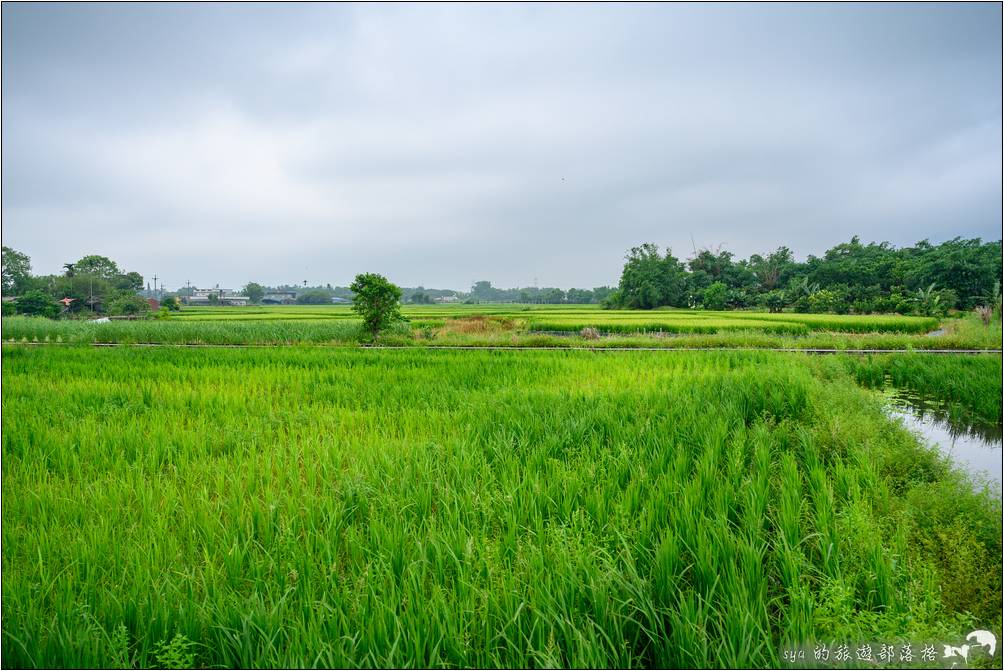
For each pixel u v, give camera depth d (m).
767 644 3.37
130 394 10.38
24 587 3.85
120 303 51.38
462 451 6.54
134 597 3.73
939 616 3.67
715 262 76.75
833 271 59.72
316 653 3.36
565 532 4.54
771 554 4.51
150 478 6.04
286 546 4.38
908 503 5.20
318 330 24.61
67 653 3.35
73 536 4.64
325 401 10.06
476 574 4.08
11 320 27.64
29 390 10.66
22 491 5.49
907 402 11.80
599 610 3.71
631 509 5.20
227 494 5.83
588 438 7.46
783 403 9.21
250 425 8.12
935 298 43.47
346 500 5.40
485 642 3.54
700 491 5.38
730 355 16.36
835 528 4.59
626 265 74.94
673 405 9.09
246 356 16.59
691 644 3.43
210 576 4.08
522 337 23.25
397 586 4.05
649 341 21.70
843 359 15.72
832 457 6.82
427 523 4.91
